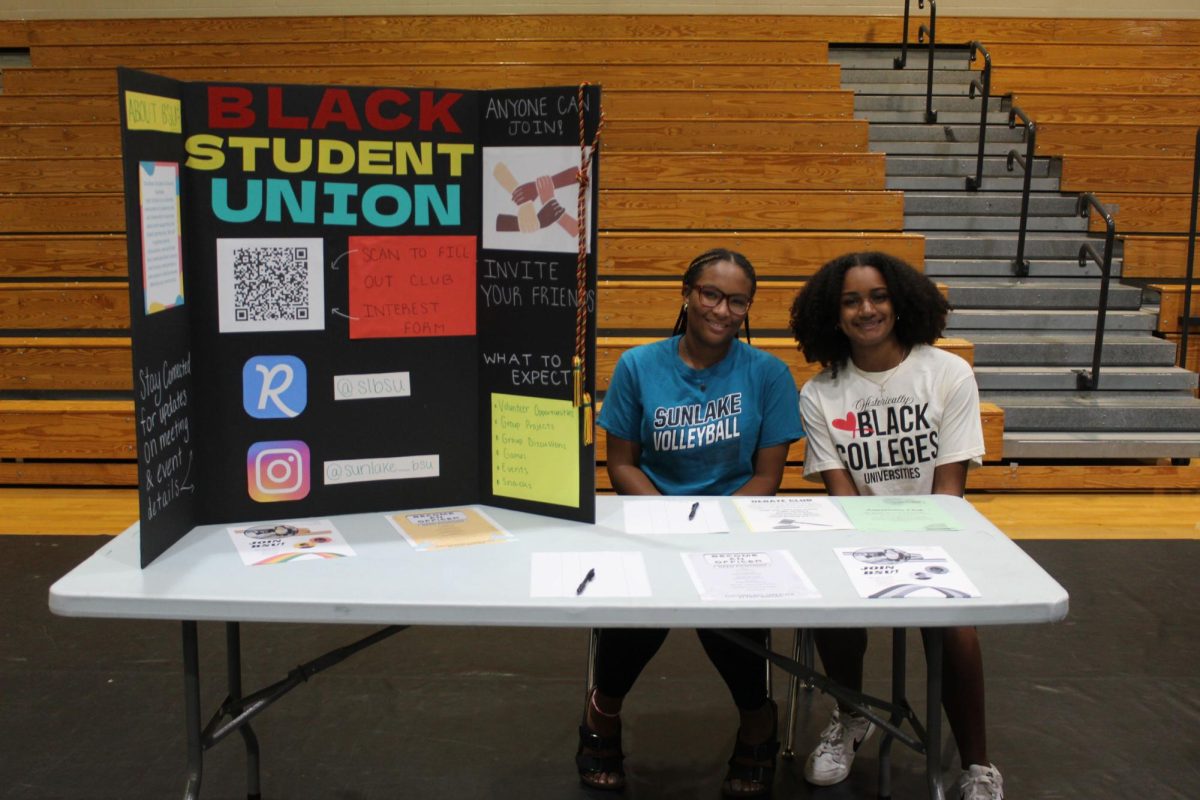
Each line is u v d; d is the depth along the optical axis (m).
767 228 6.23
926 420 2.71
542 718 3.14
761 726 2.72
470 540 2.32
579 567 2.16
